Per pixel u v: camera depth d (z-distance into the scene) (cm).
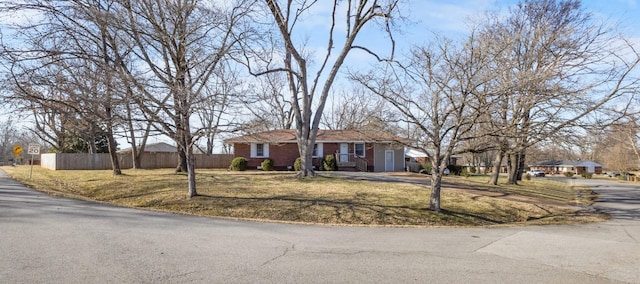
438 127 1312
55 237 774
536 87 1184
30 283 503
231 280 545
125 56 1477
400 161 3378
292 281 550
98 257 638
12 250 666
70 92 1223
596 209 1798
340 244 819
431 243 859
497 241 900
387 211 1356
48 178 2386
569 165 7525
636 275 630
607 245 884
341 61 2169
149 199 1485
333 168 3159
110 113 1253
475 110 1221
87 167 3503
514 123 1234
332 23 2169
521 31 2088
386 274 599
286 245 785
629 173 5959
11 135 7350
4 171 3219
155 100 1236
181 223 997
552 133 1223
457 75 1217
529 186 3003
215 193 1574
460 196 1777
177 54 1348
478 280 581
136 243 749
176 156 3856
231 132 1323
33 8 1370
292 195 1556
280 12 1967
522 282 579
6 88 1249
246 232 911
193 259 649
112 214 1091
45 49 1334
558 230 1110
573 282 587
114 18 1311
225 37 1430
